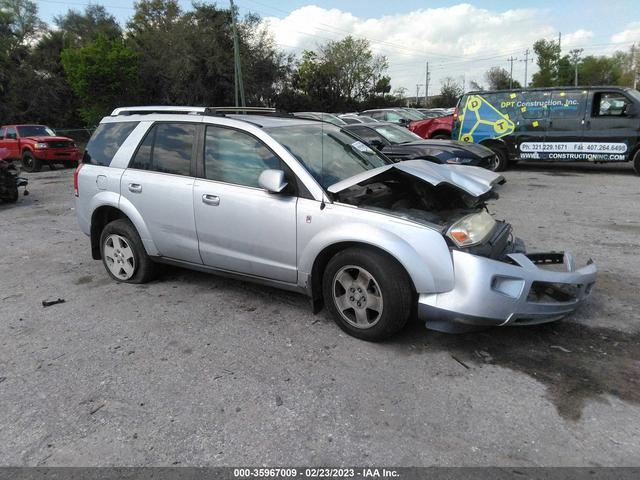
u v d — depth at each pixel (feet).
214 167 14.79
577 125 41.27
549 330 13.17
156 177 15.81
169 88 114.52
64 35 127.24
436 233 11.66
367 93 192.44
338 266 12.67
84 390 10.90
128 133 16.92
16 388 11.03
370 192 13.97
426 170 13.26
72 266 19.90
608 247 20.45
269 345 12.74
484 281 11.24
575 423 9.46
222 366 11.77
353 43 182.60
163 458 8.80
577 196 32.07
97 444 9.19
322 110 165.99
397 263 11.99
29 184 47.24
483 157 33.81
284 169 13.44
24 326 14.23
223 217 14.35
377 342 12.69
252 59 126.00
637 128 39.32
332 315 13.24
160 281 17.56
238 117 15.20
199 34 113.80
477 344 12.53
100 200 17.01
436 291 11.62
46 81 116.88
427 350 12.30
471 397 10.35
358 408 10.07
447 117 56.39
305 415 9.89
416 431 9.36
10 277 18.79
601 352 12.00
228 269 14.93
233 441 9.20
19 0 120.57
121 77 99.25
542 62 252.42
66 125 121.70
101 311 15.15
